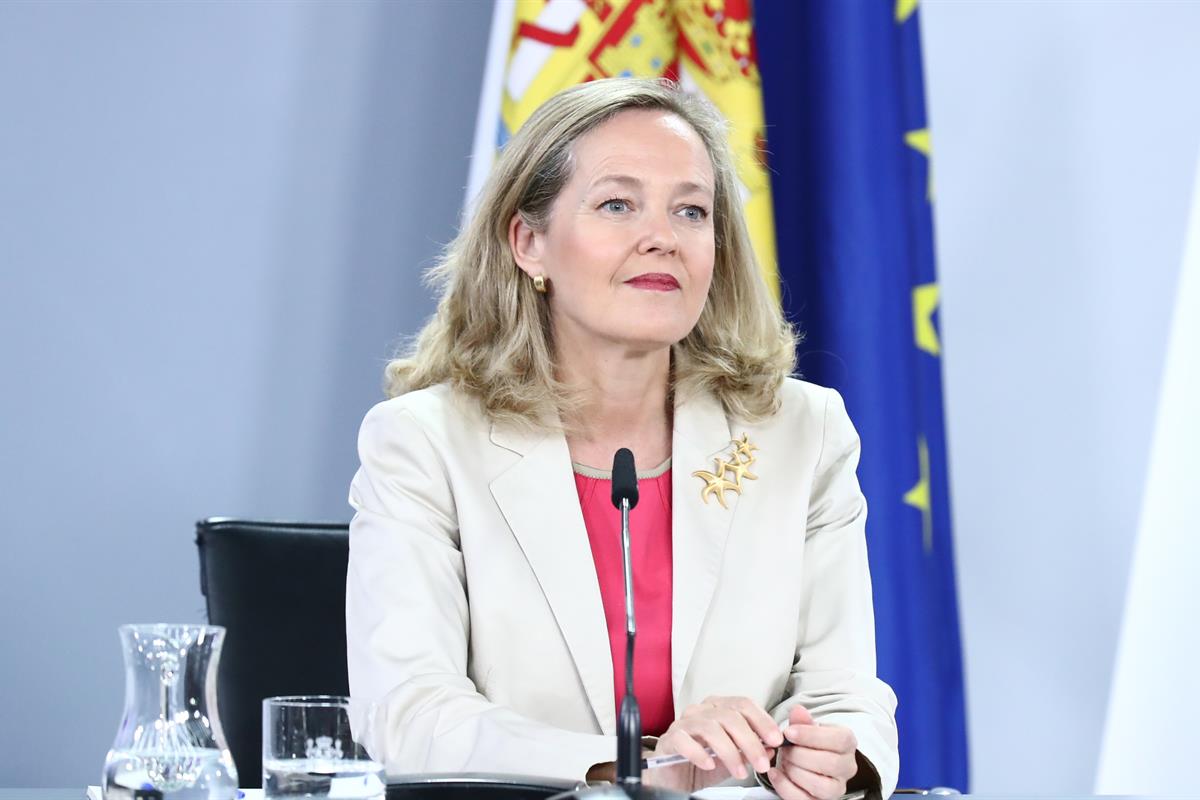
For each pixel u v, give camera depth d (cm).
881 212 1202
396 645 741
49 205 1204
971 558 1352
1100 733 1348
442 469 798
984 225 1358
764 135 1212
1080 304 1355
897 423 1191
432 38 1276
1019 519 1353
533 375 820
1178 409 1354
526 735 661
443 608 761
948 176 1359
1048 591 1351
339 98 1260
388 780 564
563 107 814
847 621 810
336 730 518
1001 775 1345
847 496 844
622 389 821
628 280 782
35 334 1198
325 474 1250
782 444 840
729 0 1188
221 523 875
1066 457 1357
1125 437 1355
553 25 1170
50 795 634
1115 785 1347
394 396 884
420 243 1271
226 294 1237
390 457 801
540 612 766
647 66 1182
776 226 1229
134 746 514
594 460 821
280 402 1244
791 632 795
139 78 1225
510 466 797
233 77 1243
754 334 859
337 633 873
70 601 1198
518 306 827
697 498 803
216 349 1234
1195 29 1356
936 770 1182
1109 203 1355
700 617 774
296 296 1249
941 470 1238
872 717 725
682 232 789
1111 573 1352
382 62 1268
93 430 1208
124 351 1216
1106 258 1355
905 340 1204
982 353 1358
